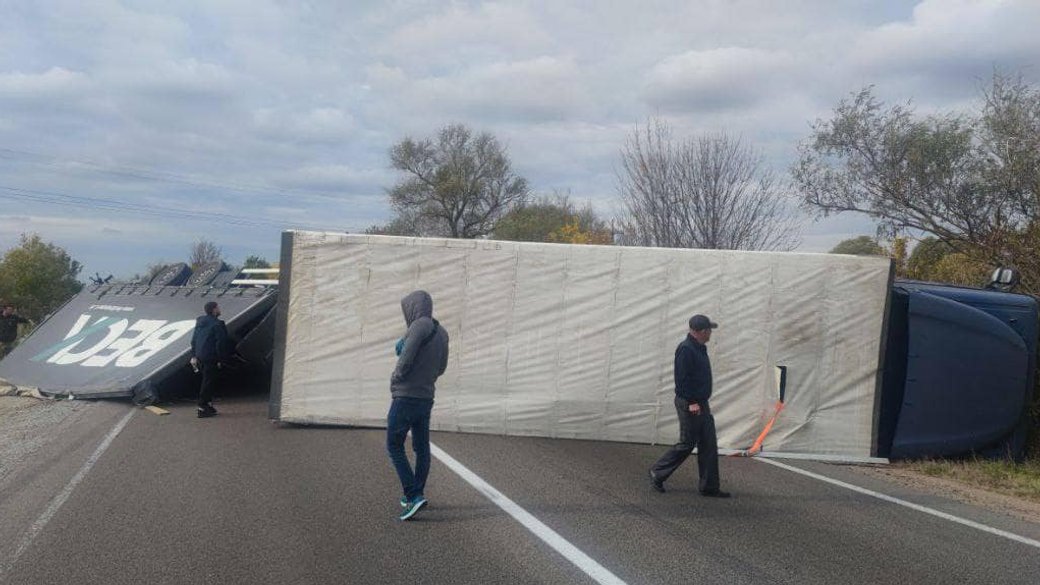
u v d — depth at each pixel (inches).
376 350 443.2
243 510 287.1
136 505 292.5
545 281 434.0
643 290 429.1
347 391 444.1
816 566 244.7
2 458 370.3
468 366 436.1
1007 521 315.6
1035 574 247.6
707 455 324.8
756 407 422.6
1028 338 446.3
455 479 336.8
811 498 333.4
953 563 254.7
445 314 437.4
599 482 341.4
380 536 259.8
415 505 276.5
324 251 445.1
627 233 842.8
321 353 444.1
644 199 824.3
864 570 243.1
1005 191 605.0
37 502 296.2
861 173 701.9
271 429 445.4
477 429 435.8
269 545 249.9
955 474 405.1
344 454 381.7
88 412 499.2
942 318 429.4
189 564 233.0
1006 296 449.4
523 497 311.1
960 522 307.7
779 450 422.0
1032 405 454.3
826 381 422.6
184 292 655.1
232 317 554.6
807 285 422.9
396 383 279.1
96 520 274.2
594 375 430.3
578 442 427.8
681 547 257.9
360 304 443.2
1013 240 565.9
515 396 434.3
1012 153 597.0
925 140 668.1
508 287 435.2
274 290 570.9
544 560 240.7
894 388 437.7
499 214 2116.1
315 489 316.8
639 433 428.8
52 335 694.5
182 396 562.6
